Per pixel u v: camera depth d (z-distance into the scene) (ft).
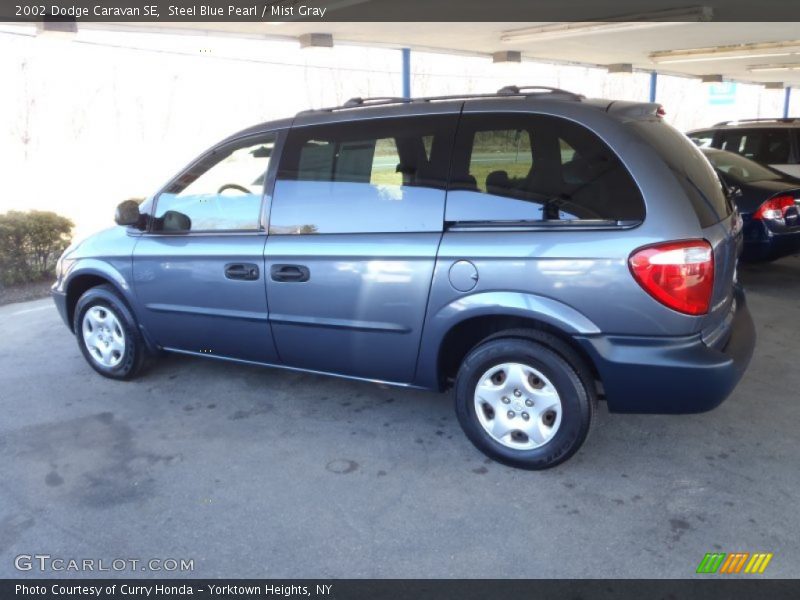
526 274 10.02
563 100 10.55
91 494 10.53
